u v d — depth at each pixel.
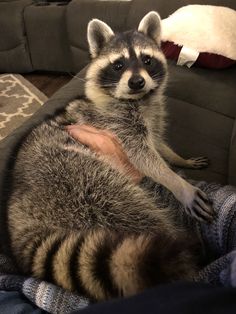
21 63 0.96
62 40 0.87
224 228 0.28
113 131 0.38
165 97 0.46
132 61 0.37
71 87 0.47
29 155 0.34
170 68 0.50
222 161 0.42
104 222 0.30
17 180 0.33
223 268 0.22
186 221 0.33
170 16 0.53
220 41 0.47
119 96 0.38
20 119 0.78
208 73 0.49
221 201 0.30
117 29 0.71
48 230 0.28
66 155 0.33
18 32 0.91
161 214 0.31
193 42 0.48
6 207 0.32
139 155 0.37
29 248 0.27
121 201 0.31
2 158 0.36
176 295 0.15
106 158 0.34
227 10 0.51
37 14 0.87
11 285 0.26
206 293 0.15
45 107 0.45
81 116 0.39
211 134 0.44
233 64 0.48
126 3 0.70
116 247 0.23
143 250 0.22
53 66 0.93
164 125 0.43
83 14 0.77
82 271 0.23
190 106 0.47
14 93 0.88
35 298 0.24
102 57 0.39
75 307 0.23
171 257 0.22
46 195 0.31
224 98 0.46
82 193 0.31
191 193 0.32
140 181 0.36
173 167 0.42
